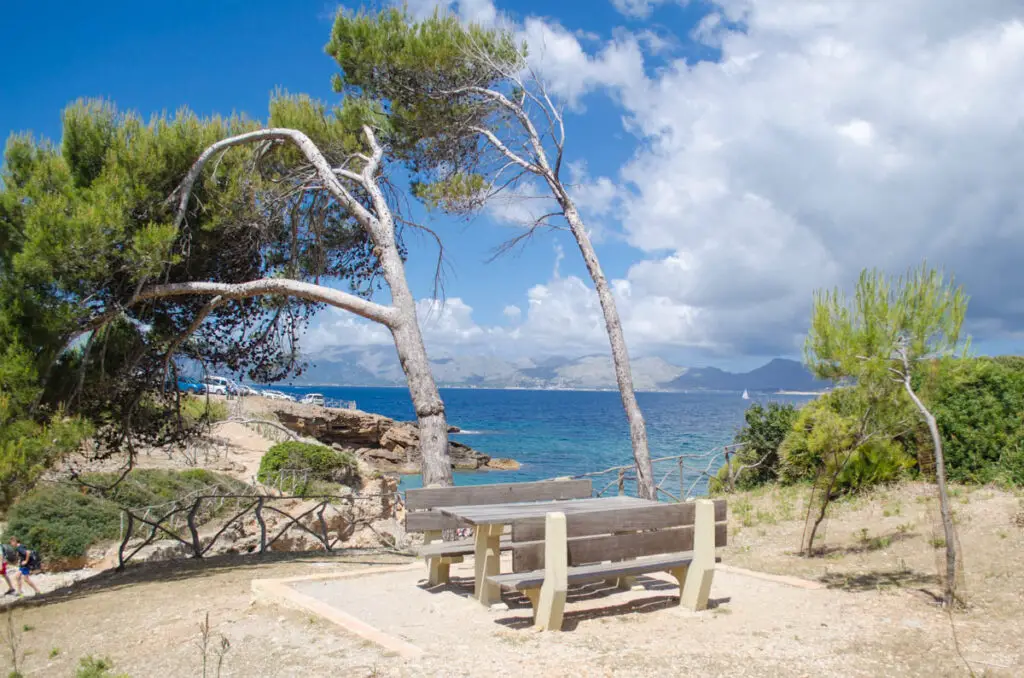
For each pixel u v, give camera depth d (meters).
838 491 10.73
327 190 11.88
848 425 7.83
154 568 9.81
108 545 15.13
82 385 9.91
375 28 12.12
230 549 15.39
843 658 4.50
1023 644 4.65
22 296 8.50
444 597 6.19
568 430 83.31
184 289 10.20
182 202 10.19
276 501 18.27
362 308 10.39
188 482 18.56
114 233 9.00
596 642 4.82
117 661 5.08
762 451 14.18
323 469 25.20
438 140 12.78
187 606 6.50
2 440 7.68
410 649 4.65
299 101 12.46
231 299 10.91
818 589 6.37
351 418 48.09
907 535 8.12
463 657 4.52
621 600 6.07
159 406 12.45
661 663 4.39
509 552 8.30
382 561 9.32
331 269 13.11
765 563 7.80
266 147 11.75
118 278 9.93
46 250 8.38
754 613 5.57
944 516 5.80
